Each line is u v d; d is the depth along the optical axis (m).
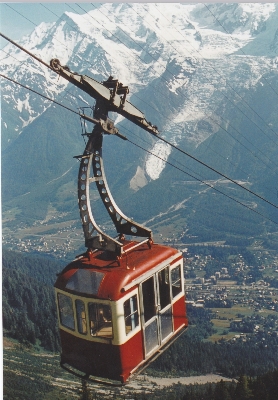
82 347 18.09
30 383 110.38
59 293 18.58
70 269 18.86
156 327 19.20
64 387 111.44
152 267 18.95
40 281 164.25
